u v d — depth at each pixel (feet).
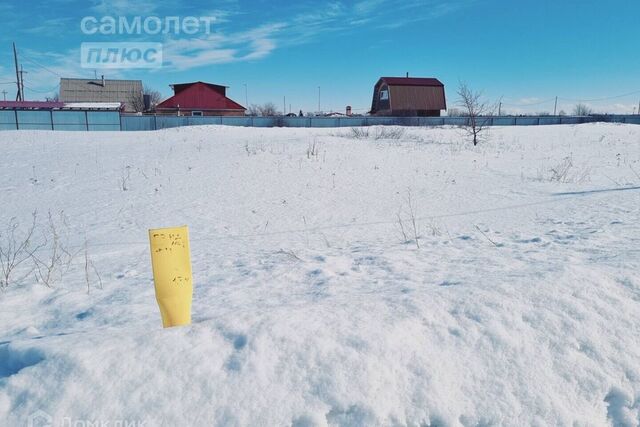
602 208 28.48
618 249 14.38
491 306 8.82
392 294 9.94
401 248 18.37
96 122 132.46
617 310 9.02
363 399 6.88
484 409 7.24
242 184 43.34
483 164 59.11
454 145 81.56
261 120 143.33
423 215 31.83
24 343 7.63
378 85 206.80
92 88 207.10
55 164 55.26
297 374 7.09
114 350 7.22
